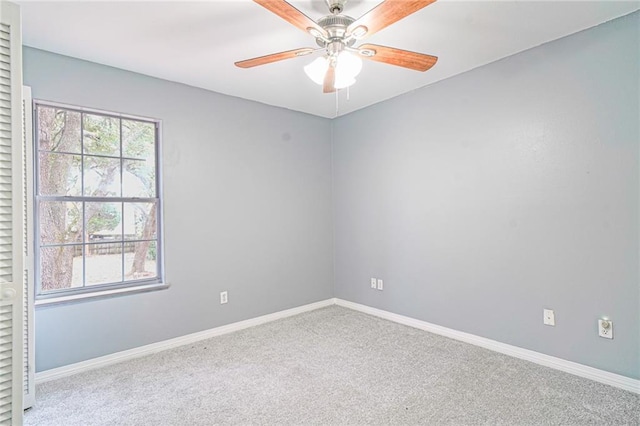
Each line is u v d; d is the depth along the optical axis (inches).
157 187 119.2
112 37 90.4
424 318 131.5
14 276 50.6
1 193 49.7
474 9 79.4
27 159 84.0
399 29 88.2
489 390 86.1
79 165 104.8
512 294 105.7
